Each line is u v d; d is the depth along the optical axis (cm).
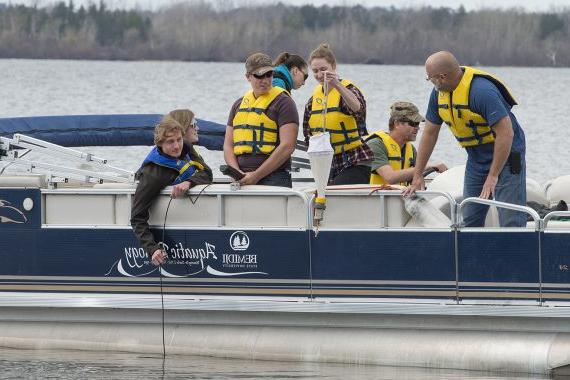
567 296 1881
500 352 1916
